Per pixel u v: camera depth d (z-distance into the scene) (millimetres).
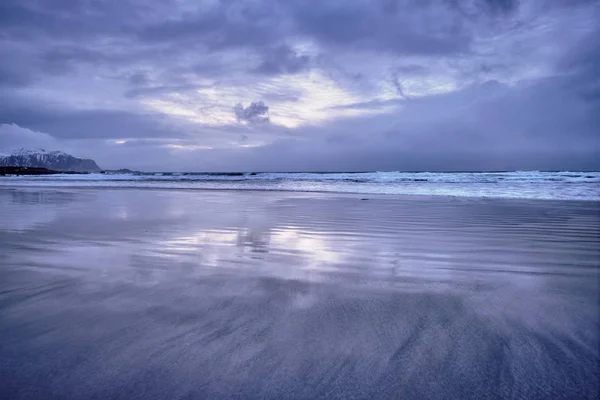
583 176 34219
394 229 7629
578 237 6664
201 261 4754
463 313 2951
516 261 4844
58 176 55156
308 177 43688
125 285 3650
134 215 9875
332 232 7215
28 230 7297
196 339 2441
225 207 12164
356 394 1863
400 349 2326
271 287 3635
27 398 1811
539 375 2029
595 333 2566
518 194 18125
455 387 1922
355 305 3127
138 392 1865
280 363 2146
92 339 2434
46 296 3299
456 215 10023
